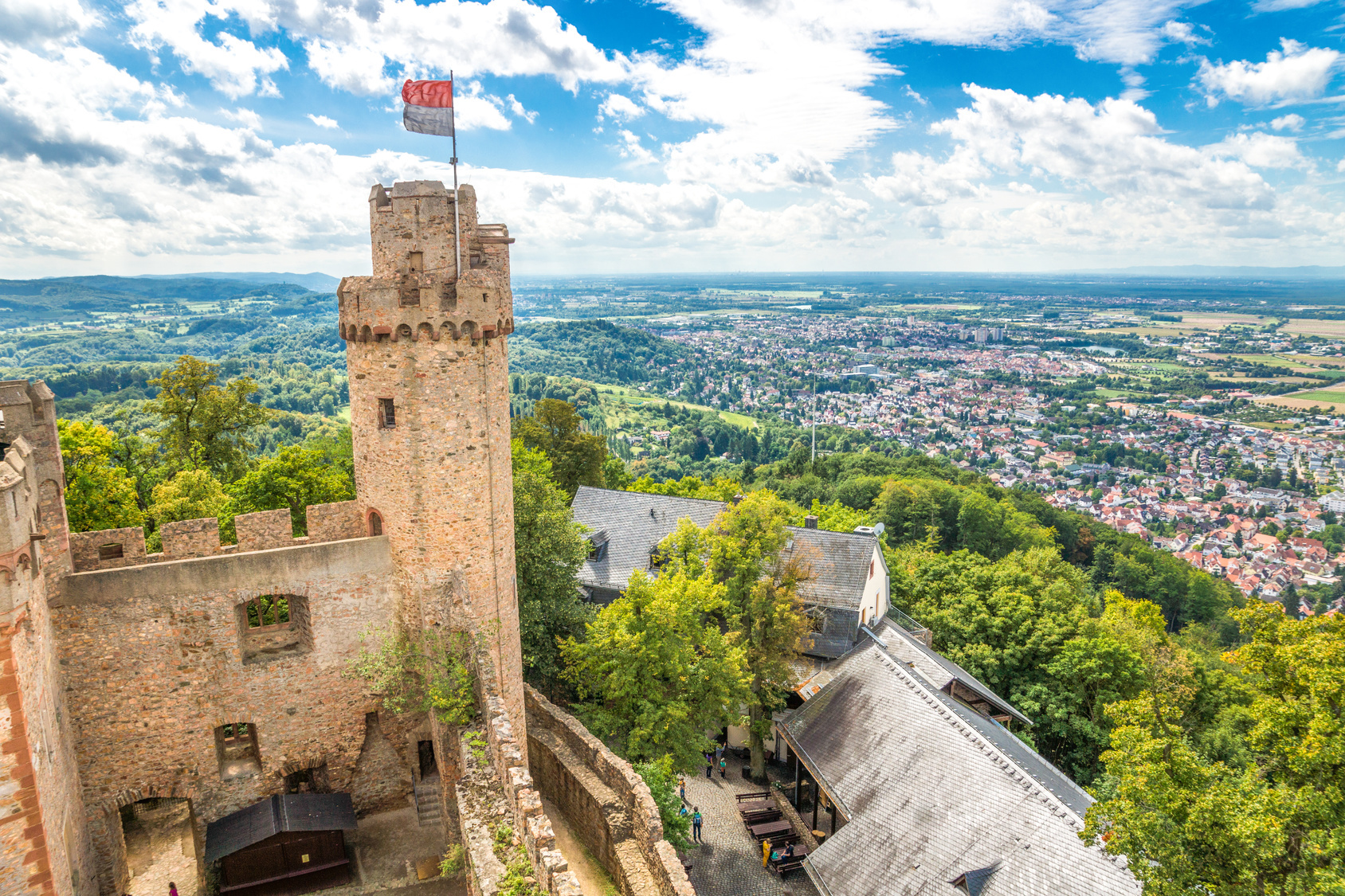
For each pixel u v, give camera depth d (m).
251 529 26.67
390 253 25.36
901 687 34.72
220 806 26.53
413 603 27.50
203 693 25.66
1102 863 22.94
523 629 38.91
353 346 26.27
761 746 40.38
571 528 43.50
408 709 28.30
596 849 28.89
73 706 23.94
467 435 26.73
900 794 29.53
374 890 25.75
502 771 22.53
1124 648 48.44
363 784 28.89
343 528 28.19
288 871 26.05
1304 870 19.00
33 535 19.91
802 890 32.25
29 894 18.78
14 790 18.20
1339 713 20.50
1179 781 20.14
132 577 24.17
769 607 39.97
